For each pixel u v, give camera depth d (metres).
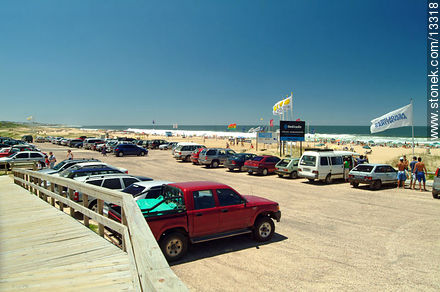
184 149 30.72
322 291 4.89
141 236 2.54
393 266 5.93
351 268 5.83
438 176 13.10
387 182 15.93
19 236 5.79
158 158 34.72
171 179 18.86
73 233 5.98
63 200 7.77
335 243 7.34
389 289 4.96
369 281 5.26
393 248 6.98
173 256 6.20
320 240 7.57
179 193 6.71
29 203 9.45
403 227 8.73
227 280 5.31
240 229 7.21
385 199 12.99
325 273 5.60
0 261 4.43
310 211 10.72
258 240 7.41
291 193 14.31
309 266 5.93
